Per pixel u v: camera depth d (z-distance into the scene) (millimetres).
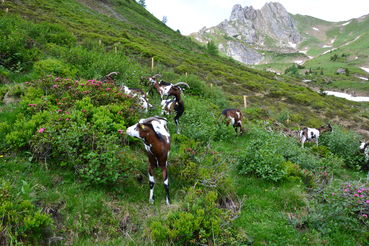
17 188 4133
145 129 4602
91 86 7625
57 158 5125
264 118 17219
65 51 11859
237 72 38250
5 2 28000
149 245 3838
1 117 6129
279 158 6984
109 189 4852
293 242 4418
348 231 4754
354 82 85500
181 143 7430
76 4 48125
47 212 3881
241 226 4688
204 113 10414
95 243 3730
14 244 3213
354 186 4949
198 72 27844
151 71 17422
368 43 175250
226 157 7469
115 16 55719
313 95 36219
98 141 5066
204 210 4441
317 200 5555
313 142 12094
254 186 6215
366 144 10781
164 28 70438
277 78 53812
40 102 6496
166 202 4797
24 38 12352
